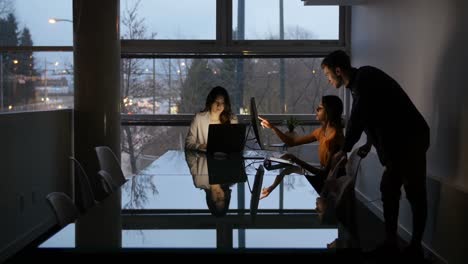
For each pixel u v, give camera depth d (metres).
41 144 5.00
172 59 7.04
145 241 1.71
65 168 5.73
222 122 5.22
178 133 7.12
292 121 5.91
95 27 5.79
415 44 4.65
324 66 3.72
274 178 3.31
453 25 3.85
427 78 4.38
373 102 3.50
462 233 3.53
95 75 5.82
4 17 7.10
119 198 2.54
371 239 1.81
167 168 3.82
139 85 7.07
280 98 7.14
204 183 3.08
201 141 5.24
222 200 2.49
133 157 7.15
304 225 1.95
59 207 2.15
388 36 5.43
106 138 5.89
